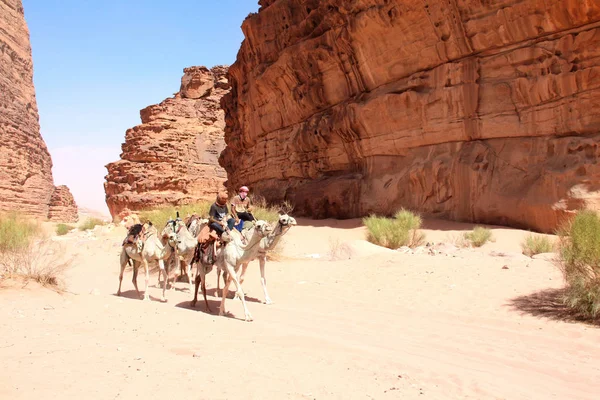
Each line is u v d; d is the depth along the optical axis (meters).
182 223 13.24
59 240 25.83
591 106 18.77
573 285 9.00
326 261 16.89
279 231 9.80
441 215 23.20
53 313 8.57
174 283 13.09
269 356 6.32
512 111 21.06
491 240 18.66
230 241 9.41
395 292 11.61
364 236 22.36
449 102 22.73
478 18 21.38
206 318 8.65
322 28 30.03
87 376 5.34
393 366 6.12
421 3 22.83
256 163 40.44
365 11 25.30
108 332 7.35
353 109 27.36
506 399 5.21
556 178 18.95
